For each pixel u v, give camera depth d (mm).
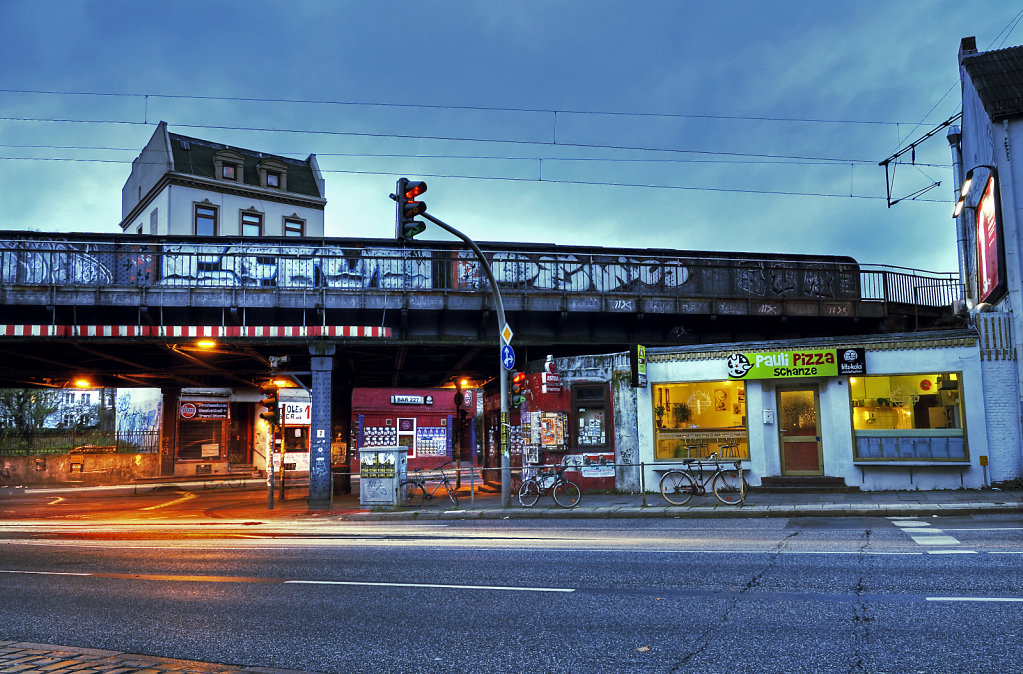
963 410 17562
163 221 44062
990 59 20172
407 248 25547
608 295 25141
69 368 29906
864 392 18453
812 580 8078
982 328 17609
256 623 7062
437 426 29094
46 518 22359
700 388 20125
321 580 9305
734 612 6820
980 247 20469
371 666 5613
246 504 25875
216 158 45688
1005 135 18406
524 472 22312
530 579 8852
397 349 26609
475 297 24328
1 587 9609
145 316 22875
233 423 44219
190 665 5508
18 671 5324
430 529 15328
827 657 5402
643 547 11117
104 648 6355
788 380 19125
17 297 22047
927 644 5602
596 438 21406
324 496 22594
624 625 6531
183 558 11891
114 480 40188
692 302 25672
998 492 16578
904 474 17844
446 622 6875
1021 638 5652
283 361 23031
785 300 26625
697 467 19469
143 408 52438
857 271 28391
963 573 8078
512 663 5574
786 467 18984
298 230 48688
